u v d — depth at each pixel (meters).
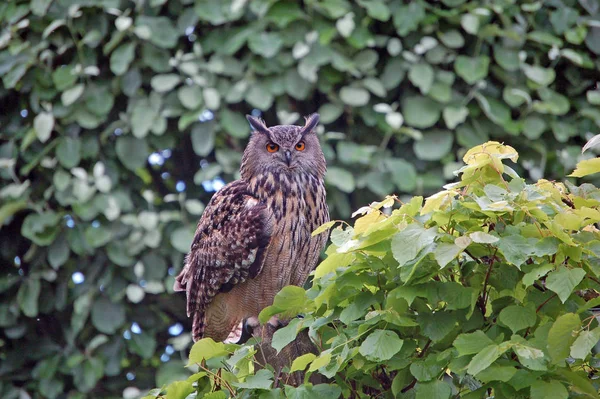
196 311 9.76
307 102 11.47
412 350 5.45
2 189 10.89
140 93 11.38
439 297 5.20
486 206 4.94
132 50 10.74
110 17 11.23
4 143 11.37
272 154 9.55
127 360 11.38
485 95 10.91
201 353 5.69
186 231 10.52
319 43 10.59
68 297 11.08
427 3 11.14
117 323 10.53
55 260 10.60
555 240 4.95
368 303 5.43
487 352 4.84
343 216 10.74
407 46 10.92
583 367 5.62
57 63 11.25
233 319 9.75
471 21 10.48
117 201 10.59
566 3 11.18
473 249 5.24
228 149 10.92
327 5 10.61
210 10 10.80
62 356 10.84
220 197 9.77
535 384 4.97
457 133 10.67
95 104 10.91
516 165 10.91
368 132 11.03
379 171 10.47
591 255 5.05
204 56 11.21
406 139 10.82
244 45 11.10
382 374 5.95
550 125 10.77
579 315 5.21
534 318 5.11
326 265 5.52
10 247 11.23
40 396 10.98
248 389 5.64
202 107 10.59
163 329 11.27
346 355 5.25
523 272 5.32
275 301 5.80
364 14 10.92
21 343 11.05
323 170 9.96
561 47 11.28
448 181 10.52
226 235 9.38
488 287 5.43
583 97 11.28
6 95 11.36
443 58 10.95
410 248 4.96
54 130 11.17
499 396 5.24
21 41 11.20
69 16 11.00
